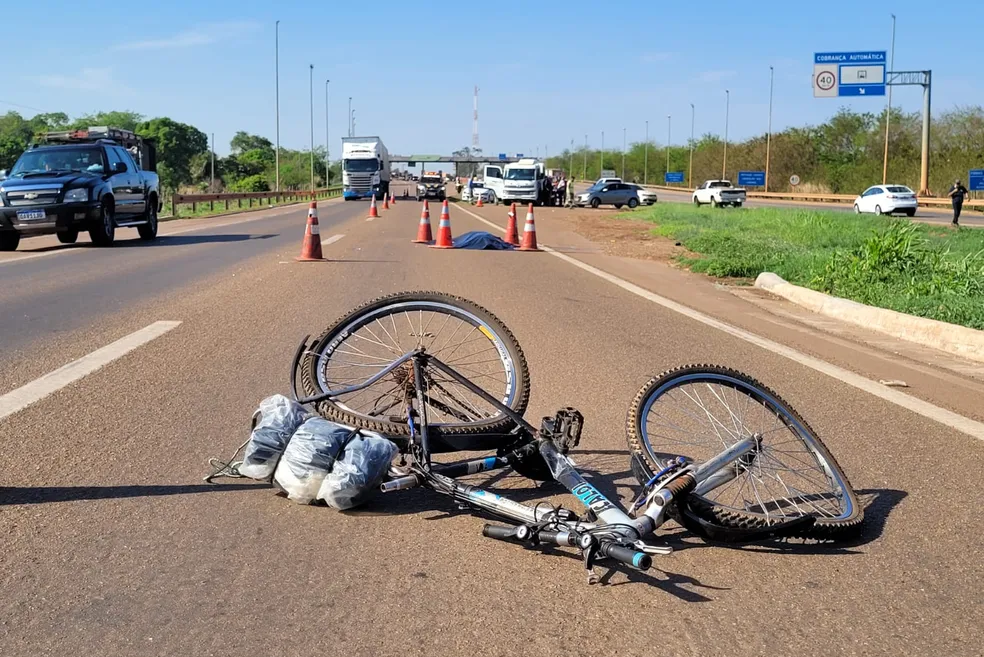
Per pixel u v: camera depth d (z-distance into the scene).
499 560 3.55
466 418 4.45
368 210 41.59
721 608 3.19
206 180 104.81
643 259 17.77
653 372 6.96
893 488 4.50
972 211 47.94
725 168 93.56
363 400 4.68
